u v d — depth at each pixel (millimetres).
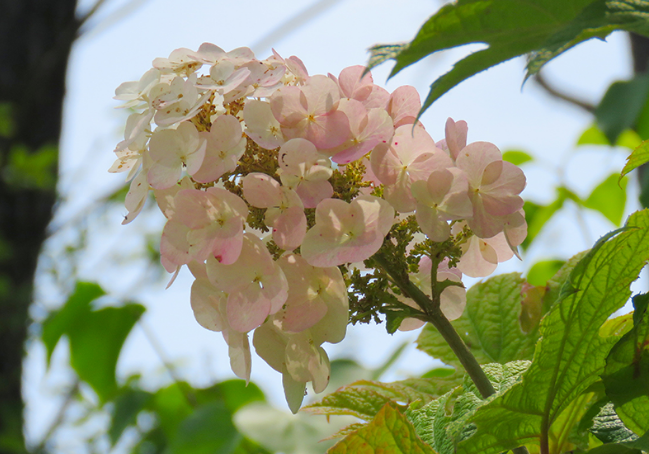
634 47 2463
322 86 1080
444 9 1024
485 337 1198
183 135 1075
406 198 1076
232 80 1078
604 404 1074
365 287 1075
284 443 1333
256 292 1070
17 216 4246
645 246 1037
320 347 1077
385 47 1034
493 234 1091
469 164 1090
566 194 1581
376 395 1153
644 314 1051
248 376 1090
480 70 1034
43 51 4582
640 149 1070
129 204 1090
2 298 3953
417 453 1038
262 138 1075
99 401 2158
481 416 1051
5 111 4203
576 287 1035
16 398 4098
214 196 1069
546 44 1016
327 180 1079
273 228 1069
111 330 2061
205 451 1642
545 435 1063
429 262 1137
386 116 1081
